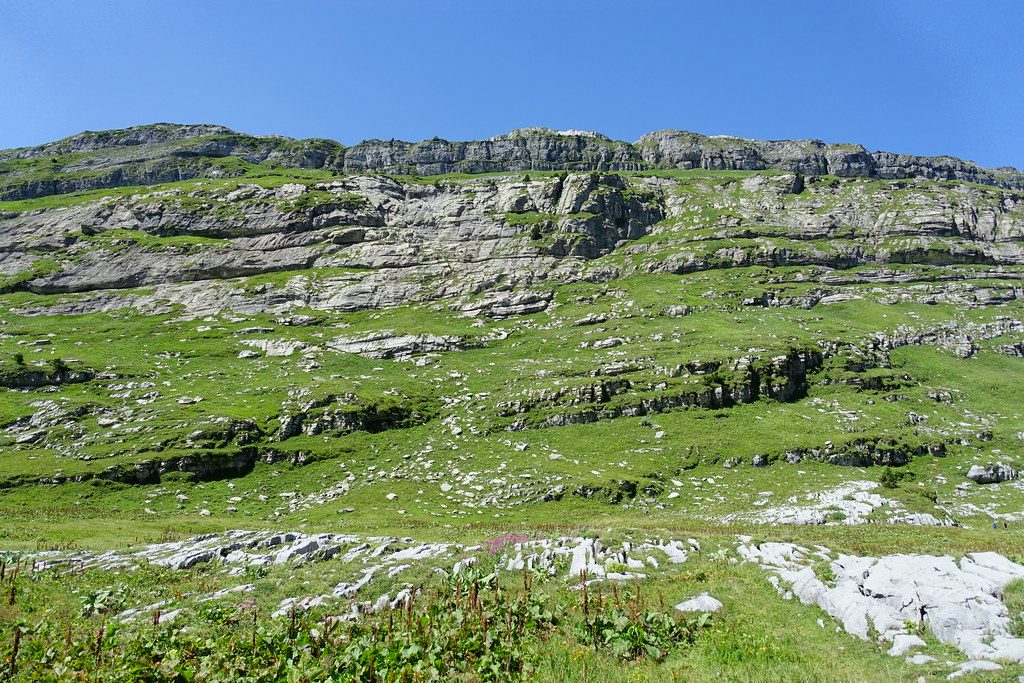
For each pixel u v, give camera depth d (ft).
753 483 238.07
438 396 332.80
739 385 314.55
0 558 108.99
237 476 255.29
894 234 595.47
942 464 267.39
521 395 313.12
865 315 457.68
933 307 478.59
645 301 460.55
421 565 100.17
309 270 554.46
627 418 294.46
